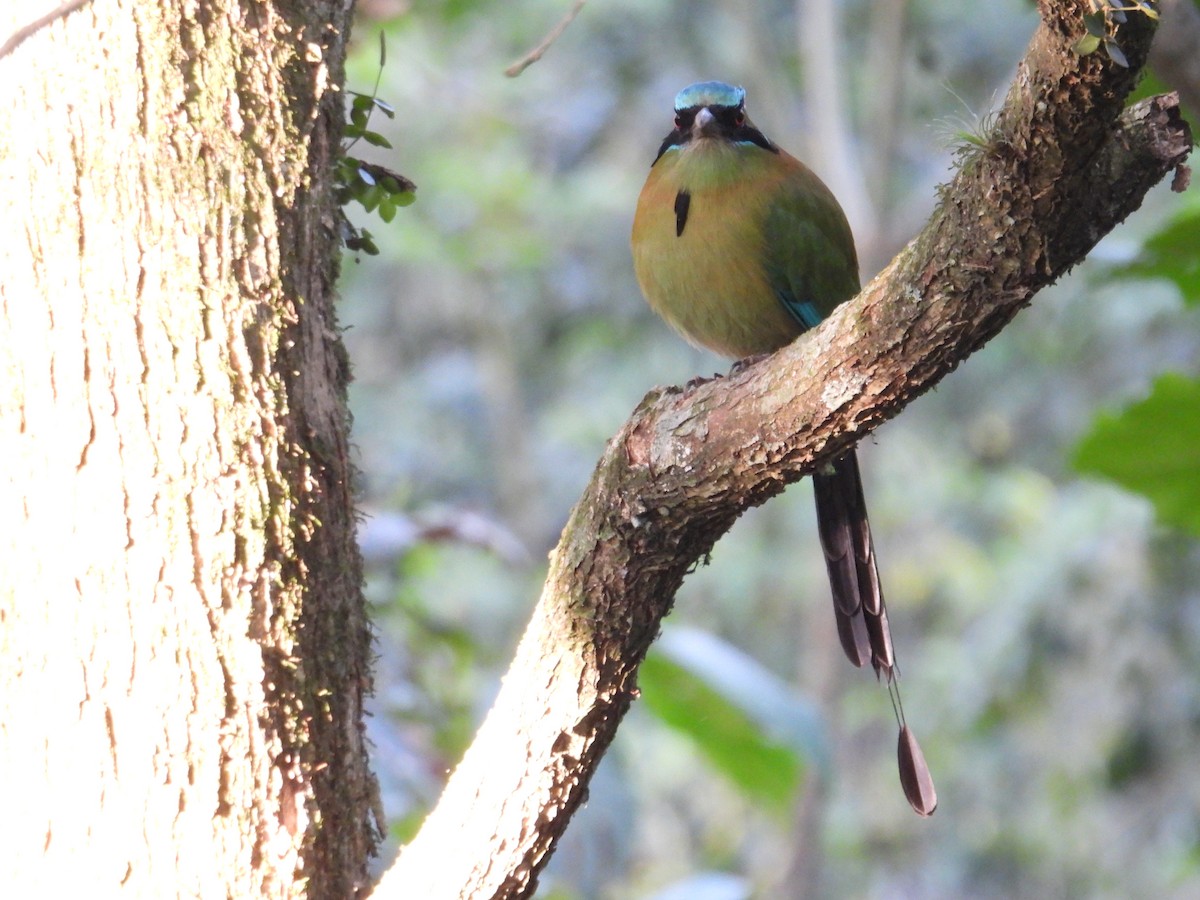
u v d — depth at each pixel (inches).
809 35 809.5
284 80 198.7
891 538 968.3
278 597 191.5
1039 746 809.5
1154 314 786.2
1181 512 379.9
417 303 1101.7
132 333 186.7
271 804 188.2
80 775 181.9
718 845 971.9
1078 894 807.1
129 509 185.2
